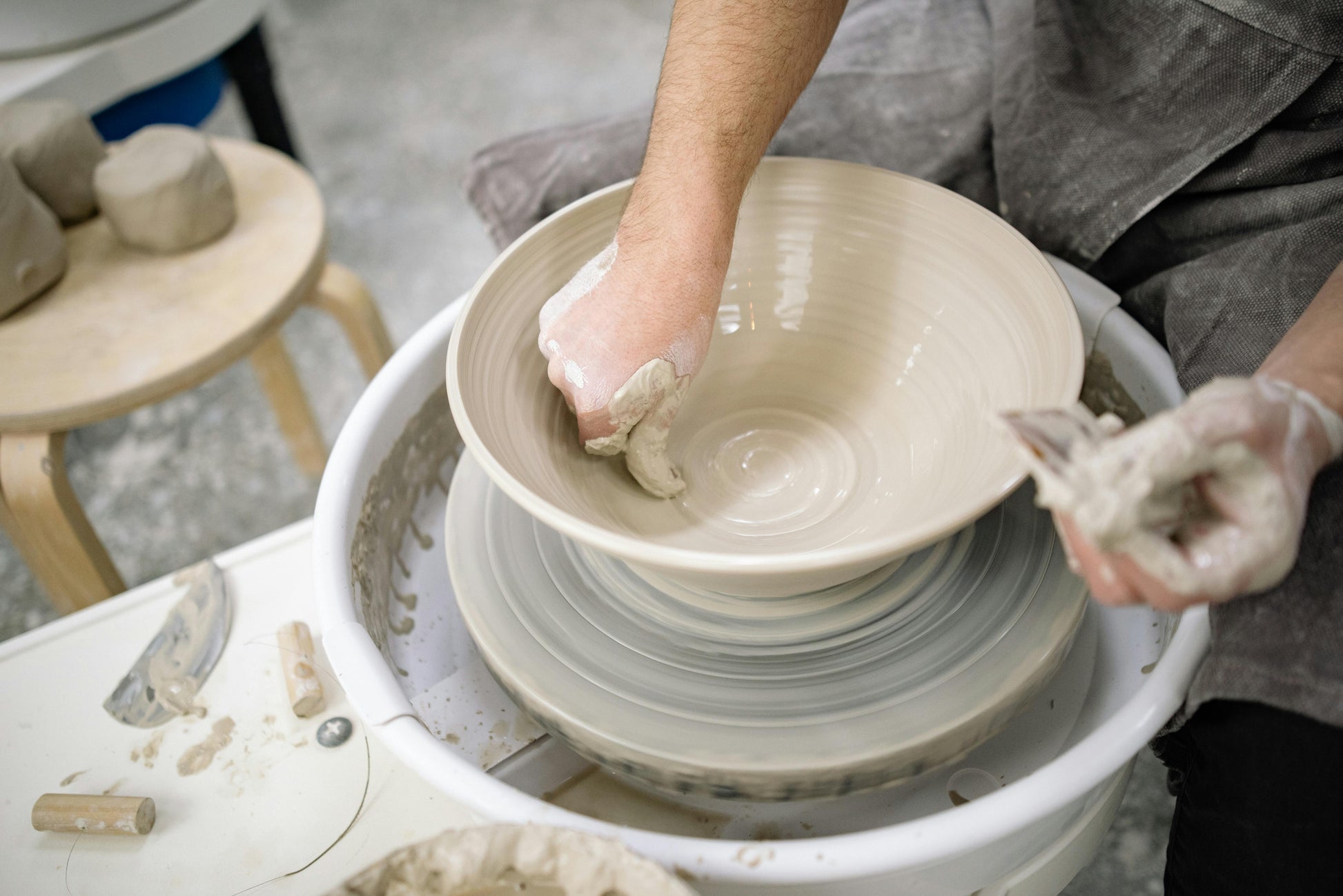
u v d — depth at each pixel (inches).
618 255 33.5
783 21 34.2
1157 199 39.5
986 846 26.0
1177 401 37.4
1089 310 40.9
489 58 121.2
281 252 56.9
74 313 53.3
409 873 24.0
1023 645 30.6
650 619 32.9
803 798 29.2
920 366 38.1
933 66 48.4
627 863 23.4
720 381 40.9
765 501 36.9
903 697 29.8
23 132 56.1
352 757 34.3
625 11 128.2
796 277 40.9
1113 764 26.3
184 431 80.5
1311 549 26.9
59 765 34.6
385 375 39.6
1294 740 26.7
